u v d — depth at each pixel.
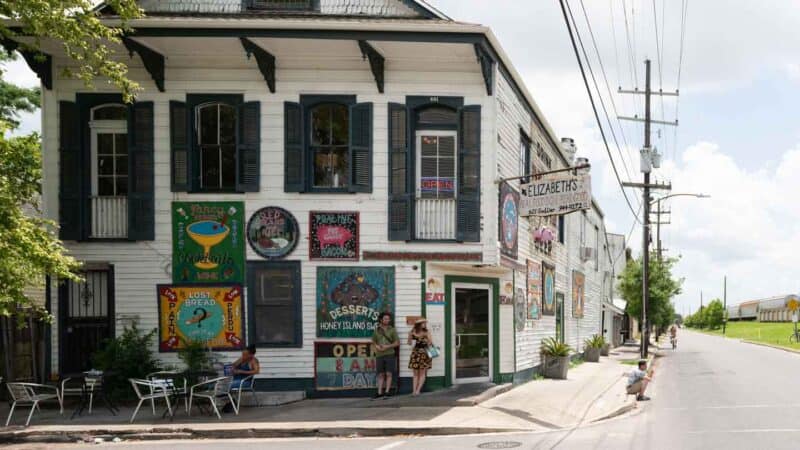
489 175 14.91
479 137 14.89
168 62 14.77
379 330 14.27
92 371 13.48
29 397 12.52
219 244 14.68
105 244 14.64
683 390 18.81
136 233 14.59
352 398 14.41
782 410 14.01
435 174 15.03
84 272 14.79
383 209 14.74
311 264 14.67
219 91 14.76
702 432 11.50
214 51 14.66
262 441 10.92
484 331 16.59
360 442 10.70
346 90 14.83
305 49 14.55
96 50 12.86
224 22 13.62
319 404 13.83
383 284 14.69
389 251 14.73
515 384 17.56
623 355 36.56
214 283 14.62
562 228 26.16
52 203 14.66
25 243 11.34
